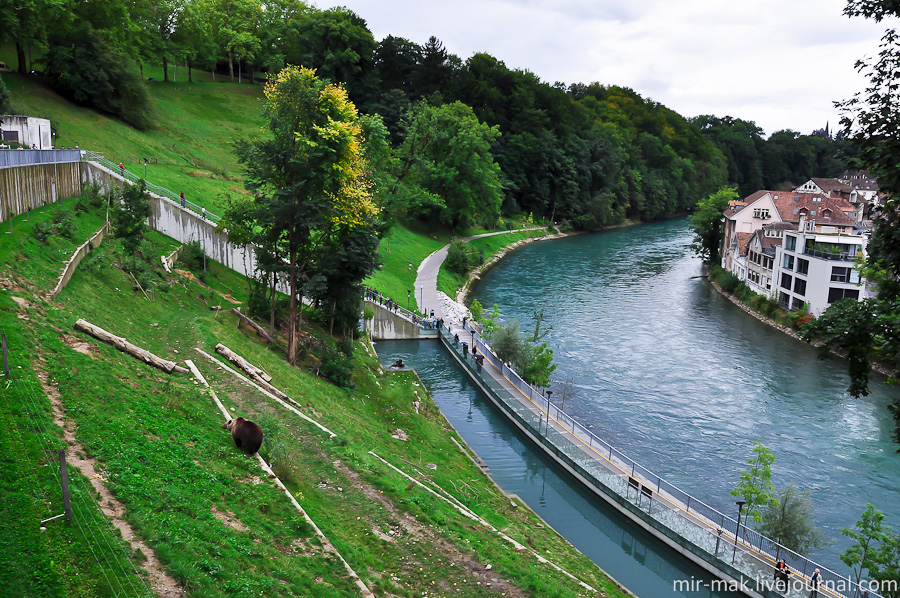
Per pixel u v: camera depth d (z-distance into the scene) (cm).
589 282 9144
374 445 3023
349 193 3928
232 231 4106
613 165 15662
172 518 1483
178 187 6388
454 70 14500
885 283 1758
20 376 1830
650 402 4741
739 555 2762
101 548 1276
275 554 1577
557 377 5191
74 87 7725
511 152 14150
